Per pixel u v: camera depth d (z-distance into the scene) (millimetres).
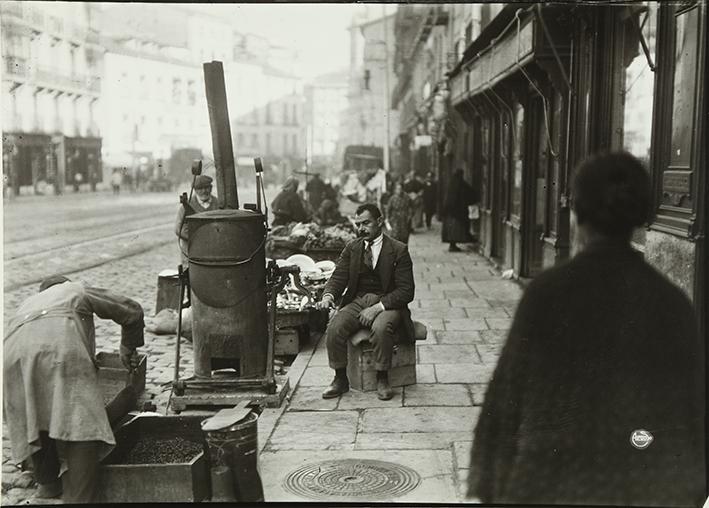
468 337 8531
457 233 17281
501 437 3092
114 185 47125
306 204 18859
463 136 22156
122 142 56812
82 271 13953
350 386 6730
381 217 6668
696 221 4785
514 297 11055
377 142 69938
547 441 3051
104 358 6555
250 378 6270
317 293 8641
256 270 6184
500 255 15094
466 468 4910
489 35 12641
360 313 6508
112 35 56719
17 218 27219
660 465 3115
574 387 3023
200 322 6207
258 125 87438
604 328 3004
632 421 3057
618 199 2998
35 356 4281
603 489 3080
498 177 15281
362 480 4762
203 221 6047
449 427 5664
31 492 4688
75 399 4277
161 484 4336
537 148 11914
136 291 11969
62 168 44031
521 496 3086
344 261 6711
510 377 3053
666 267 5203
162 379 7219
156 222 26203
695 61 4902
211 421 4434
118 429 4789
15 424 4332
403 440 5430
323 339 8633
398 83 53156
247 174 72312
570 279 3025
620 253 3037
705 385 3199
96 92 51344
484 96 14984
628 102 7691
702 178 4777
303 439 5500
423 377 6961
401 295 6484
